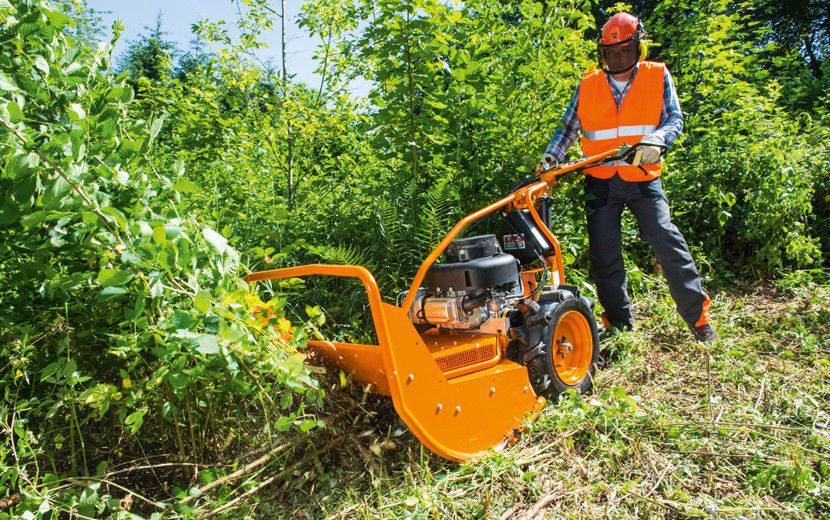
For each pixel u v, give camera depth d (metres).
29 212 2.36
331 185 6.00
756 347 4.34
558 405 3.37
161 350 2.38
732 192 6.23
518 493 2.68
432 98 4.63
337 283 4.48
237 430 3.08
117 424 2.92
